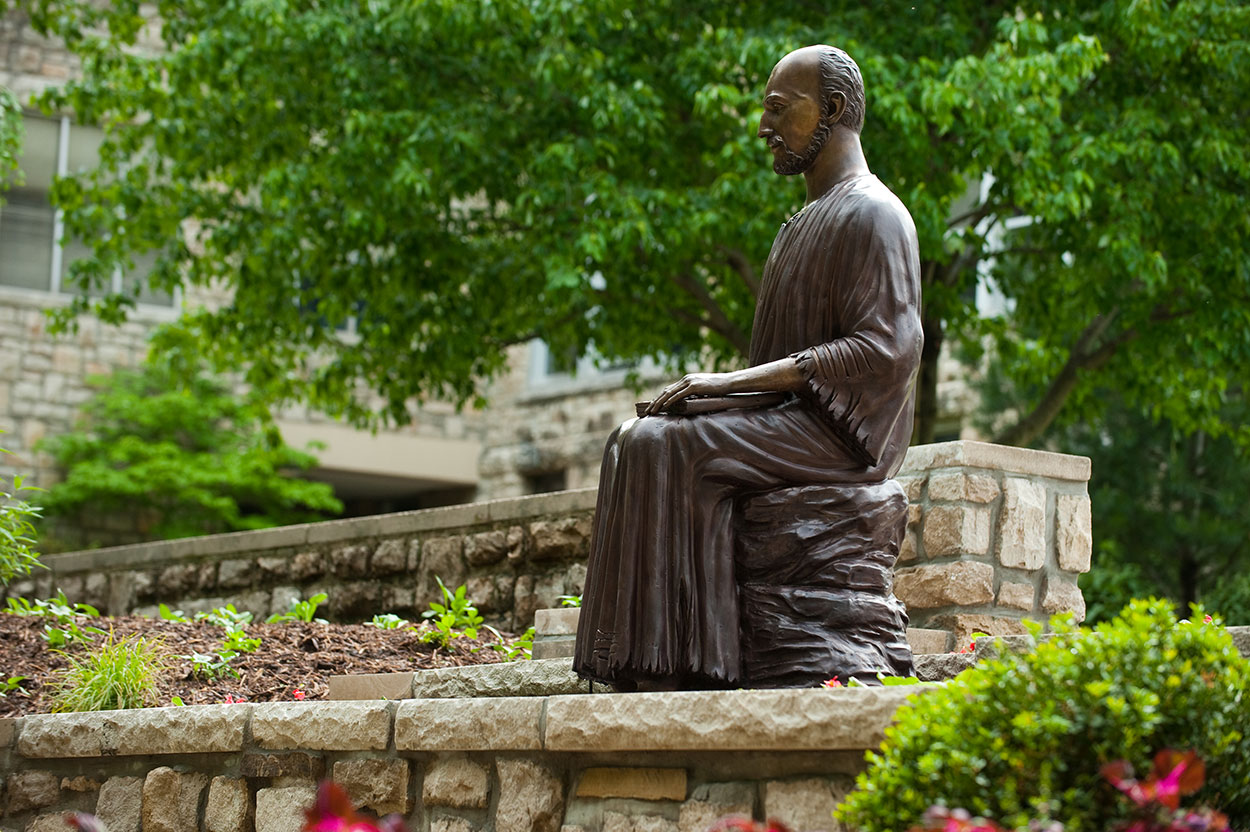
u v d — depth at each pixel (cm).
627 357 1530
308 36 1250
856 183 562
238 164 1442
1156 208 1230
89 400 2067
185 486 1958
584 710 489
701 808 463
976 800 379
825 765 440
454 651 876
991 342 1648
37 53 2077
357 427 1540
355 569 1115
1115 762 349
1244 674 409
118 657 771
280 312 1422
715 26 1316
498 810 520
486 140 1287
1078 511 790
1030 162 1142
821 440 539
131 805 632
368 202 1294
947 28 1205
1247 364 1288
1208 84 1247
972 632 750
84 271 1497
